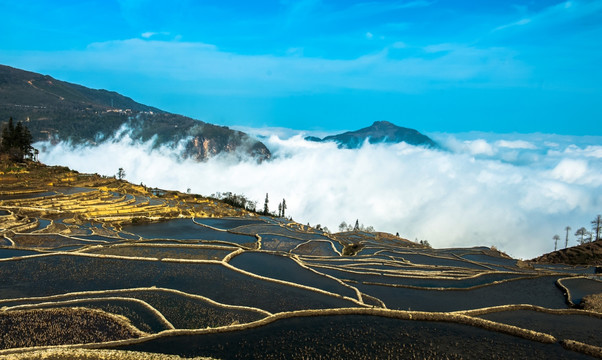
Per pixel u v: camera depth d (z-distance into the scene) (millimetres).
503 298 71188
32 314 55125
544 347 51125
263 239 121250
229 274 76688
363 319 57375
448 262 106750
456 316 58156
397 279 80438
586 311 62250
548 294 74938
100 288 66500
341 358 46719
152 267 78688
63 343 47875
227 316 56719
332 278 77688
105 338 49375
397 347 49812
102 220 128000
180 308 59031
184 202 185375
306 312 58094
